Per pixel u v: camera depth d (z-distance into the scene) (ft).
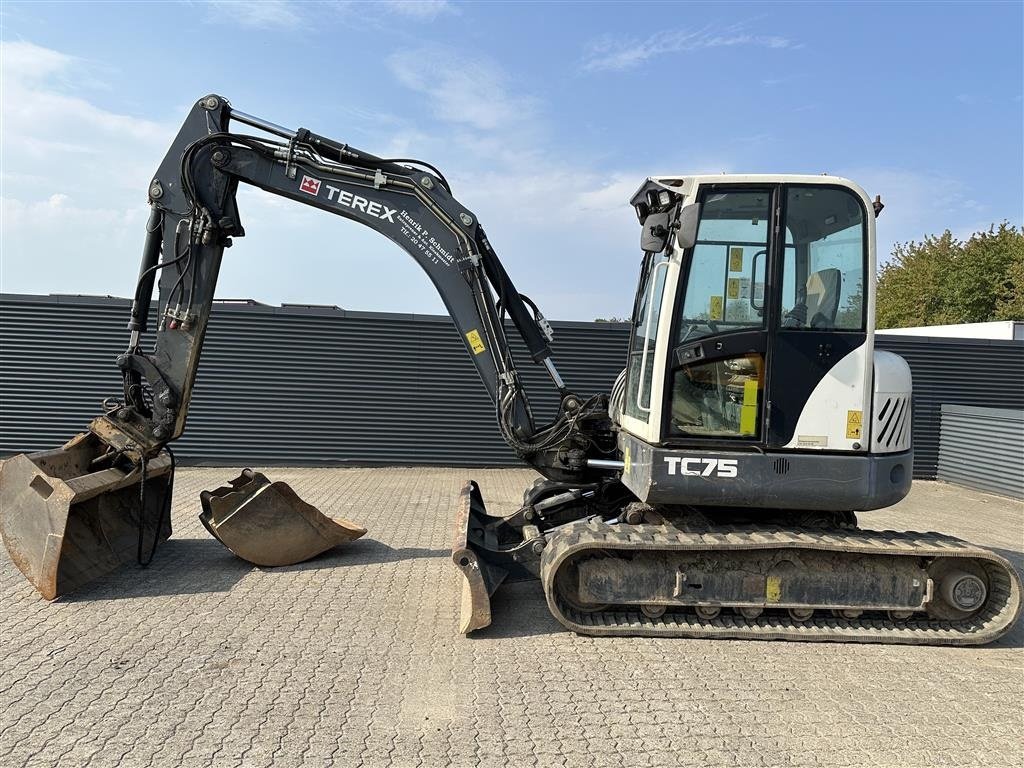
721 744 10.51
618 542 14.14
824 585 14.64
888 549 14.20
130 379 17.75
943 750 10.52
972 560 14.60
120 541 18.86
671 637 14.55
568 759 9.97
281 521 18.67
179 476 32.35
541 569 15.10
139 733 10.37
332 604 16.05
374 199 17.58
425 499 28.48
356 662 13.03
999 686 12.75
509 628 14.92
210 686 11.93
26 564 15.79
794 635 14.42
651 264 16.96
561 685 12.32
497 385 17.79
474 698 11.76
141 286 17.71
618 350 36.27
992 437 34.63
